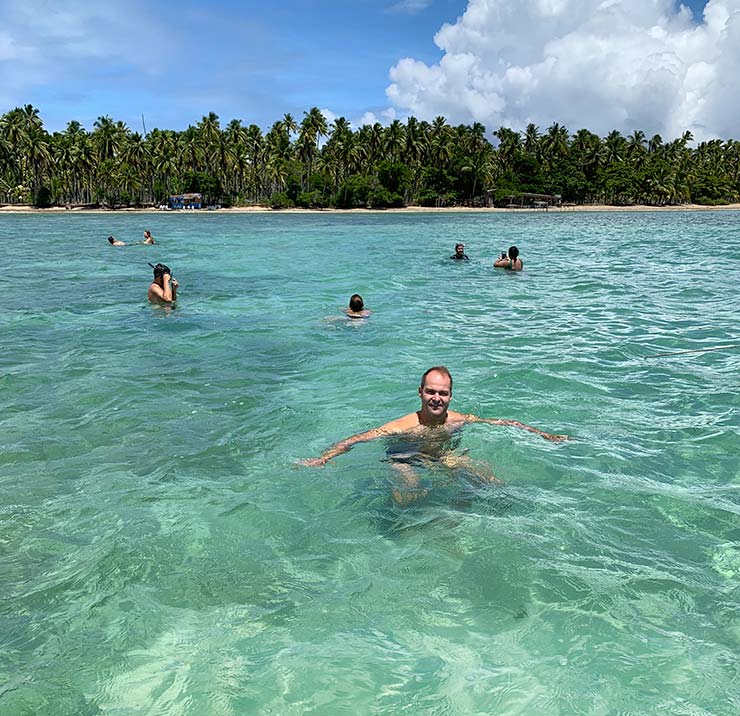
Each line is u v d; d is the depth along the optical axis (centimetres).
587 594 323
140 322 1012
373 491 435
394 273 1672
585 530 384
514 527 388
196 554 362
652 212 10256
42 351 824
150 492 436
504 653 282
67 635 297
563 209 11588
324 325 985
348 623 303
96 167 10356
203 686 265
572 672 270
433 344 859
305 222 5984
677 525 390
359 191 10819
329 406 612
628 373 719
